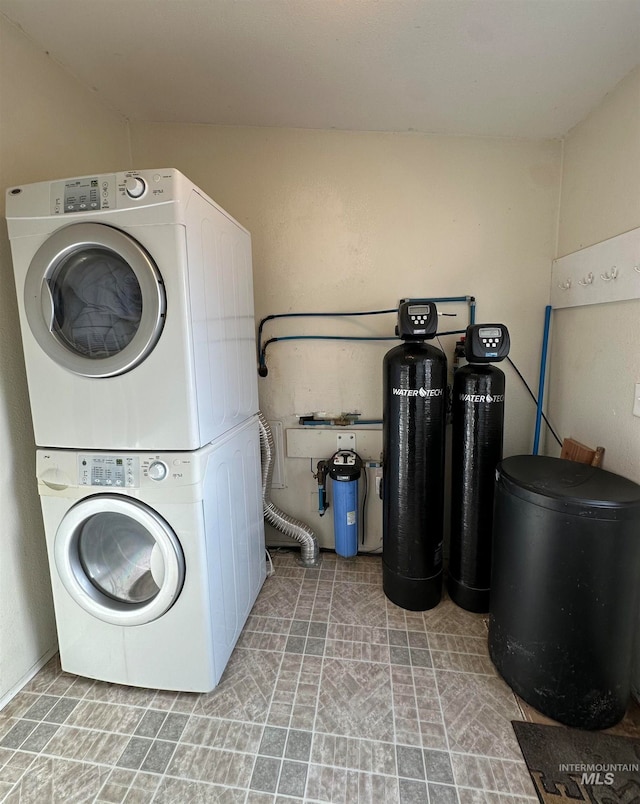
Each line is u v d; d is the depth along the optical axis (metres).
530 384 2.22
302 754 1.26
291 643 1.72
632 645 1.33
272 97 1.86
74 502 1.40
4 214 1.43
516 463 1.58
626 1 1.27
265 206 2.18
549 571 1.31
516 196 2.11
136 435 1.35
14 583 1.50
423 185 2.13
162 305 1.25
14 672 1.50
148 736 1.32
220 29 1.45
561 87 1.69
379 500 2.36
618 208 1.63
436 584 1.95
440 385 1.82
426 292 2.19
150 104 1.96
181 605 1.41
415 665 1.60
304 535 2.28
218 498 1.50
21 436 1.52
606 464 1.72
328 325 2.25
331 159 2.14
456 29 1.41
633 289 1.53
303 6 1.33
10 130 1.45
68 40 1.52
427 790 1.16
